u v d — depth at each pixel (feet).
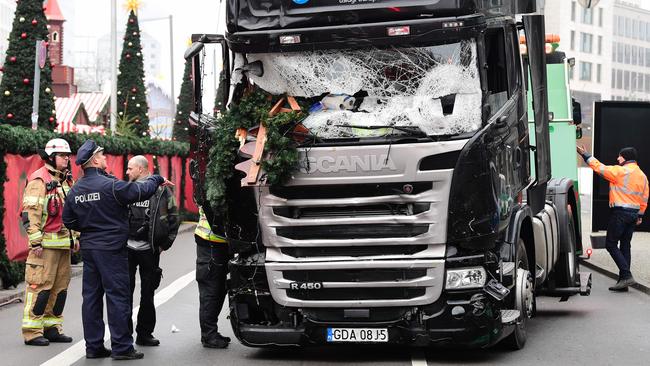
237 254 36.58
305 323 35.73
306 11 35.27
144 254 39.58
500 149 35.35
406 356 37.45
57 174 41.68
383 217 34.27
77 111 159.53
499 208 34.73
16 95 75.51
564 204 49.06
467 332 34.73
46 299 40.40
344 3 34.96
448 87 34.12
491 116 35.12
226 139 35.09
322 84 35.04
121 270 37.32
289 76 35.24
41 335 40.34
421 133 33.94
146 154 106.73
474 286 34.32
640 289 57.98
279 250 35.42
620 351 38.24
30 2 75.61
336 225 34.68
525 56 41.45
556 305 52.13
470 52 34.27
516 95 38.37
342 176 34.14
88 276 37.50
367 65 34.78
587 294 48.67
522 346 38.88
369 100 34.73
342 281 34.88
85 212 37.17
